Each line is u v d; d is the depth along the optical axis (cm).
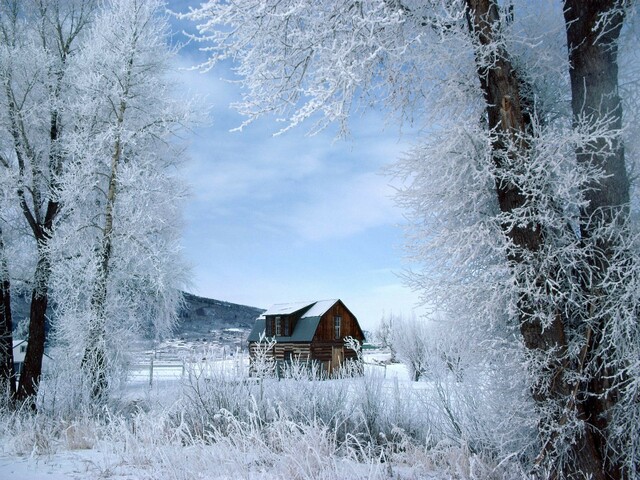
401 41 514
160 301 1488
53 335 1245
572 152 446
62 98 1375
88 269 1184
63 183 1250
